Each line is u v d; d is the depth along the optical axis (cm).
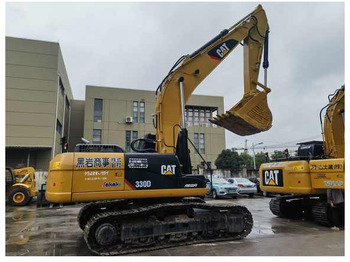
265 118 730
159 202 599
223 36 737
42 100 2166
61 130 2573
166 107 656
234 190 1561
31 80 2162
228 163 3206
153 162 564
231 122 721
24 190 1372
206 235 600
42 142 2120
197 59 696
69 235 676
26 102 2133
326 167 714
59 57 2292
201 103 3325
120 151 608
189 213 601
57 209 1221
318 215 775
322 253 511
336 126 834
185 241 580
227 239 605
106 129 2903
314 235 659
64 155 524
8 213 1090
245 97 749
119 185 533
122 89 3011
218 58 718
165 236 565
